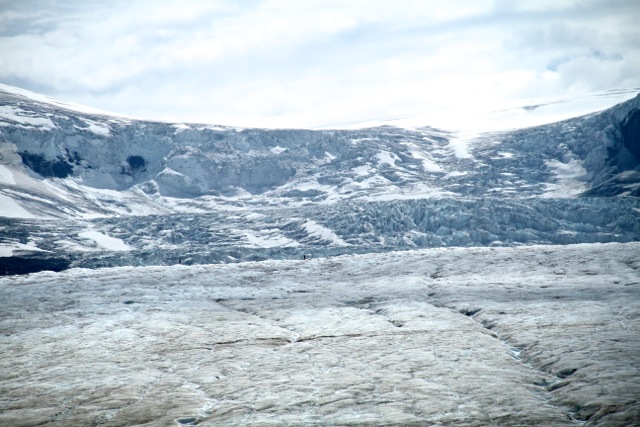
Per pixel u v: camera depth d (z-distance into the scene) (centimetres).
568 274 8400
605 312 6131
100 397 4444
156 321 6888
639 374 4131
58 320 7119
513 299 7106
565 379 4244
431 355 5081
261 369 4944
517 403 3866
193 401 4262
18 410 4247
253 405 4103
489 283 8162
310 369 4859
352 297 7912
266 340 5909
